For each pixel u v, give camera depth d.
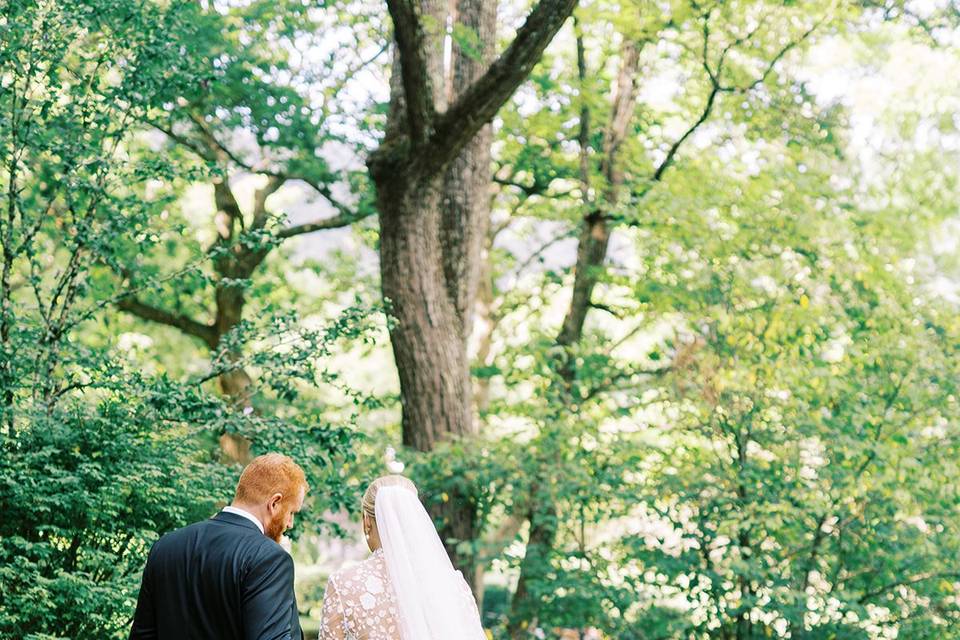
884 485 7.96
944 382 8.29
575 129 12.92
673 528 8.61
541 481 9.67
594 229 12.43
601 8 11.13
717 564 8.59
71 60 7.08
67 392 6.58
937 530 8.33
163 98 7.11
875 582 8.53
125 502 6.07
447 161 9.77
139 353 14.05
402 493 3.88
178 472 6.26
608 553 9.38
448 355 10.44
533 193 13.58
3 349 6.15
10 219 6.57
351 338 7.30
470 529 10.27
